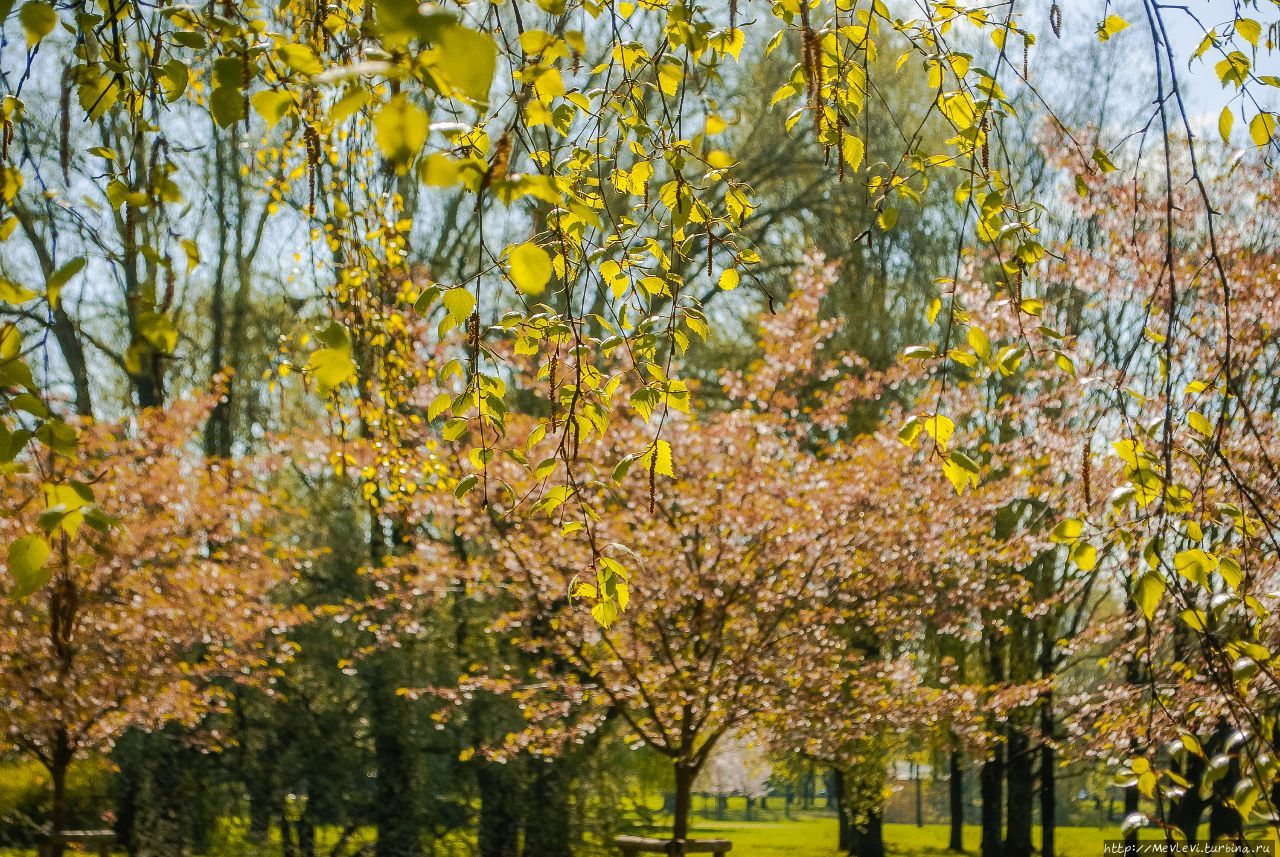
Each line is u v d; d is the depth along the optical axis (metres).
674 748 9.68
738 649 9.95
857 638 13.54
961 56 3.04
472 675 14.31
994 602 11.24
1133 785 2.95
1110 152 2.86
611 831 14.10
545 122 2.15
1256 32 2.82
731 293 18.34
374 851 14.62
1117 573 8.82
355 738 14.95
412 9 1.24
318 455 10.47
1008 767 19.41
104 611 10.24
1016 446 10.86
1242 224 10.20
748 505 9.66
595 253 3.06
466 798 14.66
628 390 10.15
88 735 10.80
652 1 3.04
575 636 10.23
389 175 6.04
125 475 11.04
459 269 16.19
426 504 9.82
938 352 2.77
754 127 16.05
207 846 14.84
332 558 15.35
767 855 24.58
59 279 1.86
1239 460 7.05
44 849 10.43
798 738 11.07
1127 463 2.62
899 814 45.28
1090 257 9.92
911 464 10.70
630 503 9.92
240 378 16.84
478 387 2.98
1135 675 10.95
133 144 2.53
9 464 1.93
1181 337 8.50
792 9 3.04
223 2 2.75
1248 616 3.33
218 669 12.48
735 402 16.83
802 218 18.34
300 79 1.98
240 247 16.52
